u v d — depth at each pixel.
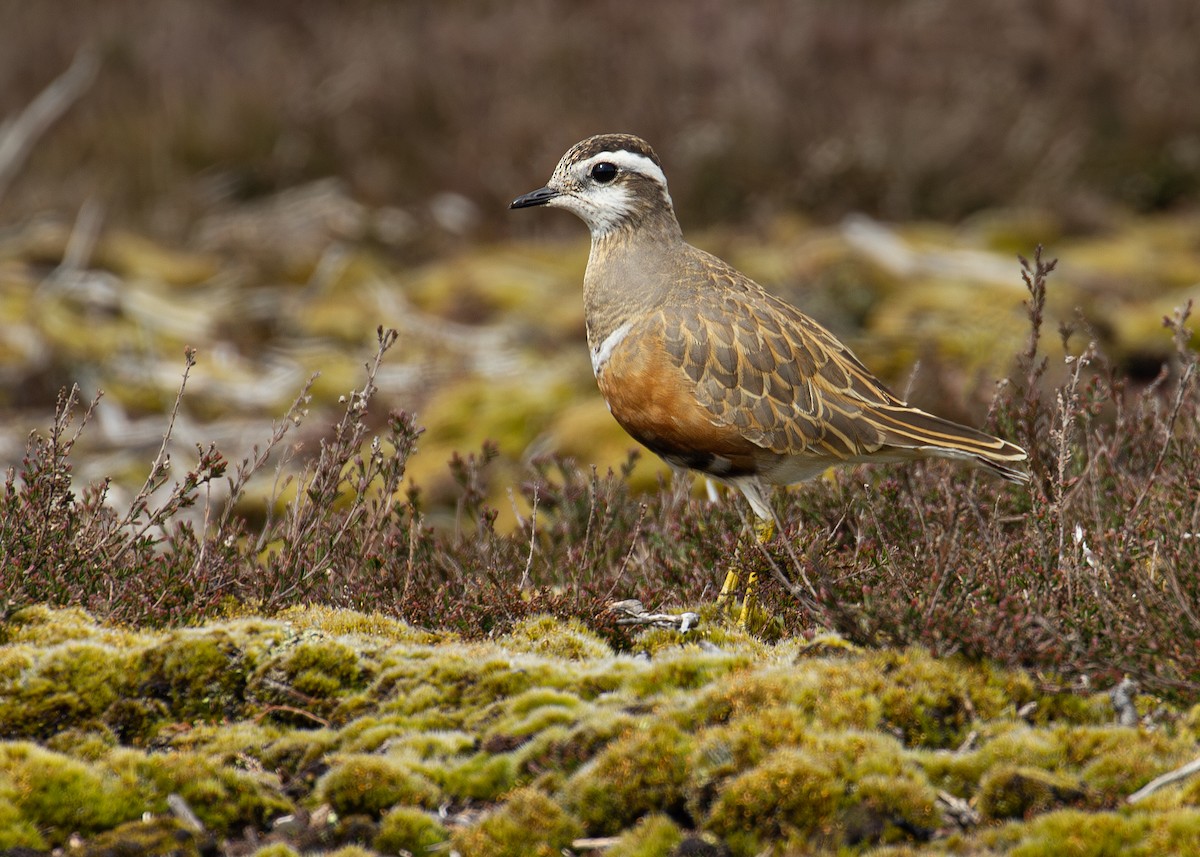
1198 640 10.95
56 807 9.90
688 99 34.19
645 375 14.44
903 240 31.20
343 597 13.77
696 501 15.77
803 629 13.02
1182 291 29.30
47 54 37.69
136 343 28.14
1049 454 14.91
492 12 38.81
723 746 10.06
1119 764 9.85
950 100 34.97
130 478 23.52
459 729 11.01
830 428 14.22
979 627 11.05
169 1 39.72
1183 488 13.29
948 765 9.98
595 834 9.90
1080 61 36.06
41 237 31.89
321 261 32.03
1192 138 35.03
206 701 11.45
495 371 26.95
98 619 12.55
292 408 14.83
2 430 25.27
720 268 15.24
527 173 33.75
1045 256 30.97
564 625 12.84
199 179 35.22
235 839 9.98
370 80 35.94
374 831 9.91
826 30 36.16
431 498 22.22
